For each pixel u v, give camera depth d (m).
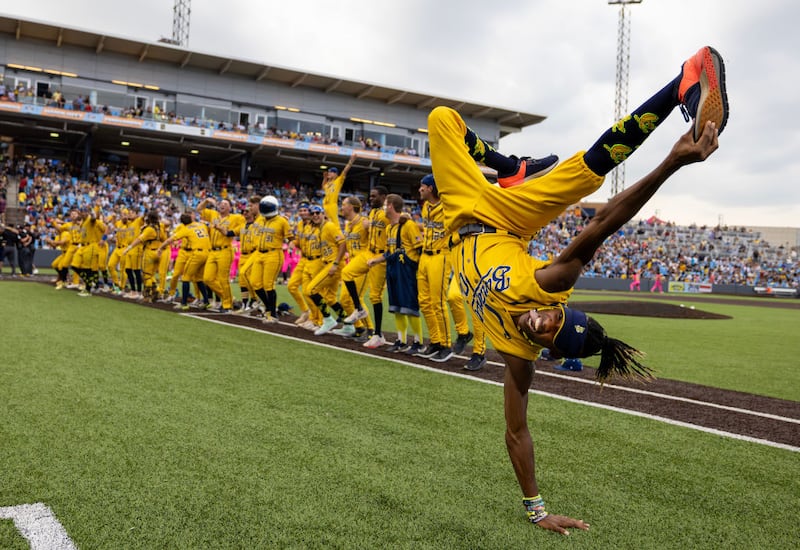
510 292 2.60
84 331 7.64
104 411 4.13
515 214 2.72
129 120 31.08
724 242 50.47
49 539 2.38
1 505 2.66
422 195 6.83
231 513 2.69
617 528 2.78
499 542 2.58
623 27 42.62
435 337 7.16
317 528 2.60
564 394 5.58
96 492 2.83
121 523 2.55
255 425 4.02
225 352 6.76
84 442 3.49
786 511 3.04
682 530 2.79
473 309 2.90
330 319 8.79
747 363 8.34
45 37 32.53
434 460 3.54
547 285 2.53
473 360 6.63
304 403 4.68
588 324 2.55
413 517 2.77
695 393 5.96
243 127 34.75
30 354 5.94
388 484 3.13
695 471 3.60
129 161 39.00
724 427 4.64
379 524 2.67
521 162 3.08
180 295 14.30
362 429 4.07
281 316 11.23
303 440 3.76
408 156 39.16
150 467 3.17
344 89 40.06
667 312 17.62
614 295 31.25
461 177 2.90
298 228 9.67
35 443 3.44
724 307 24.14
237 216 10.80
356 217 8.59
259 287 9.90
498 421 4.46
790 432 4.56
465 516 2.81
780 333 12.91
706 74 2.10
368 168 41.03
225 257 10.91
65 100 31.70
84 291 12.91
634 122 2.43
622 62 42.81
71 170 32.81
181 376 5.36
